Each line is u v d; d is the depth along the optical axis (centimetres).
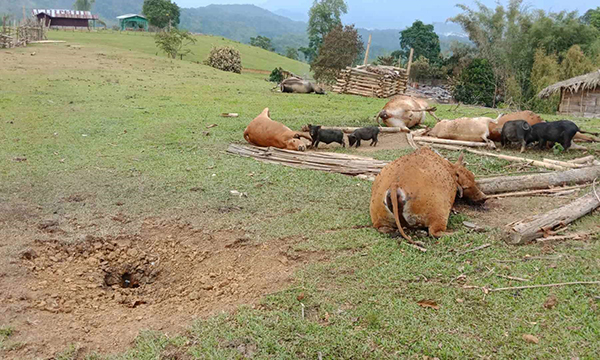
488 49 4578
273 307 486
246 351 423
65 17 8038
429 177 624
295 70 5603
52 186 824
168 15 10431
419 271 539
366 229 652
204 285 547
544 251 569
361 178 887
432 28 8062
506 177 793
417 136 1209
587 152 1001
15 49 3111
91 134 1218
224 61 3803
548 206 711
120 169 930
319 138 1102
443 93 4781
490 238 611
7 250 580
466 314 460
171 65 3053
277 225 674
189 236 655
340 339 432
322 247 604
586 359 392
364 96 2305
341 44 3656
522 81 3925
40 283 531
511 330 434
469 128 1107
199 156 1034
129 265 607
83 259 603
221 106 1706
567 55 3378
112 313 491
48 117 1379
